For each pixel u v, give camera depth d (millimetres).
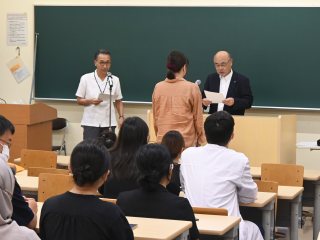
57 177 4617
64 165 6398
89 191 2850
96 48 8609
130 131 4105
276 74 7996
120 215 2836
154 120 6102
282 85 7988
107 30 8547
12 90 8953
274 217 4777
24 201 3230
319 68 7863
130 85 8508
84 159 2799
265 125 6648
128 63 8500
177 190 4020
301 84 7934
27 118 7652
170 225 3258
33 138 7836
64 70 8742
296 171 5543
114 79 7812
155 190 3500
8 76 8945
